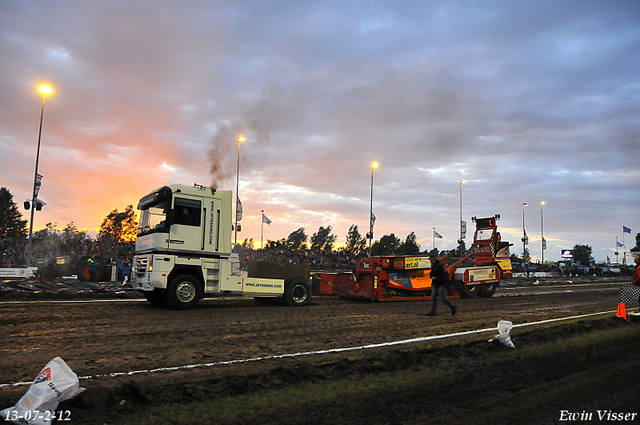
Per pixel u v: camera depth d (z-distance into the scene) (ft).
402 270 57.67
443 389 18.17
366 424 14.34
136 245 46.19
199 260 43.37
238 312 41.32
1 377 18.37
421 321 37.24
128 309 41.78
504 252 70.08
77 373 19.06
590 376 20.52
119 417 14.30
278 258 138.00
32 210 89.86
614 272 177.78
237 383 17.54
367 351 24.30
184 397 16.26
